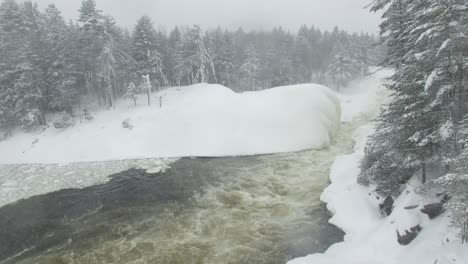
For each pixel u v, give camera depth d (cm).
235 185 1938
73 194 1930
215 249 1265
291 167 2208
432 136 1073
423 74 1109
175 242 1336
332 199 1588
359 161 1905
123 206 1730
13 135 3198
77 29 3572
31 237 1462
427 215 1036
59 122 3181
